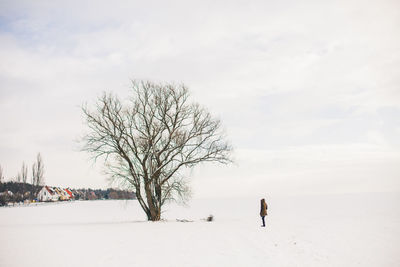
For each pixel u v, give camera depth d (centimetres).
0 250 1611
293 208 6103
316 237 2019
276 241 1886
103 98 3250
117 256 1455
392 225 2575
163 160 3322
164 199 3425
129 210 7006
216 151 3350
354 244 1745
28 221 3831
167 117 3400
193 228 2595
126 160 3241
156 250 1603
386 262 1320
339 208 5422
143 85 3384
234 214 5047
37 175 12144
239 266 1269
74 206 9456
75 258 1413
